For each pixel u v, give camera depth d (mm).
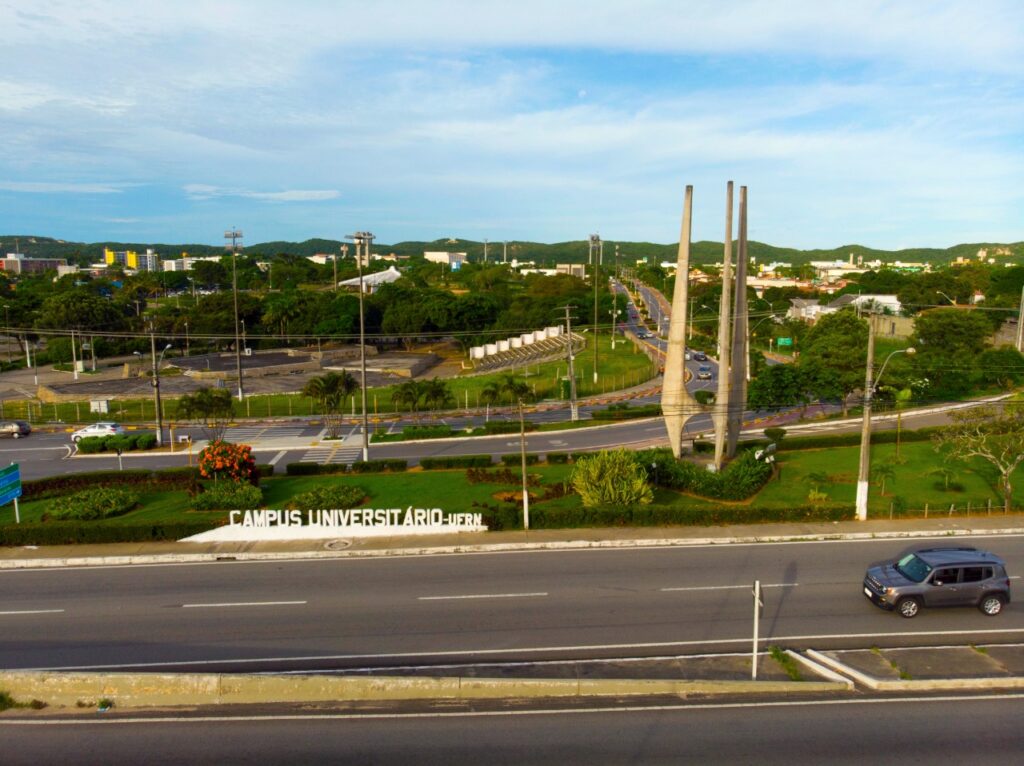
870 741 17797
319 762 17234
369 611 26672
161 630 25281
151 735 18531
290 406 78250
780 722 18750
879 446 51844
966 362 71625
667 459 42250
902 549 32719
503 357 117875
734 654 22703
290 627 25375
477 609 26719
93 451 59031
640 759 17172
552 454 50562
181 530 34875
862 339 68000
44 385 91000
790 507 36125
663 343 123188
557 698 20234
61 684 20359
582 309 144500
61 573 31203
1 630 25422
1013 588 28141
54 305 117500
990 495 39812
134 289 162250
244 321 130750
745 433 58875
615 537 34219
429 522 35219
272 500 41875
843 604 26844
